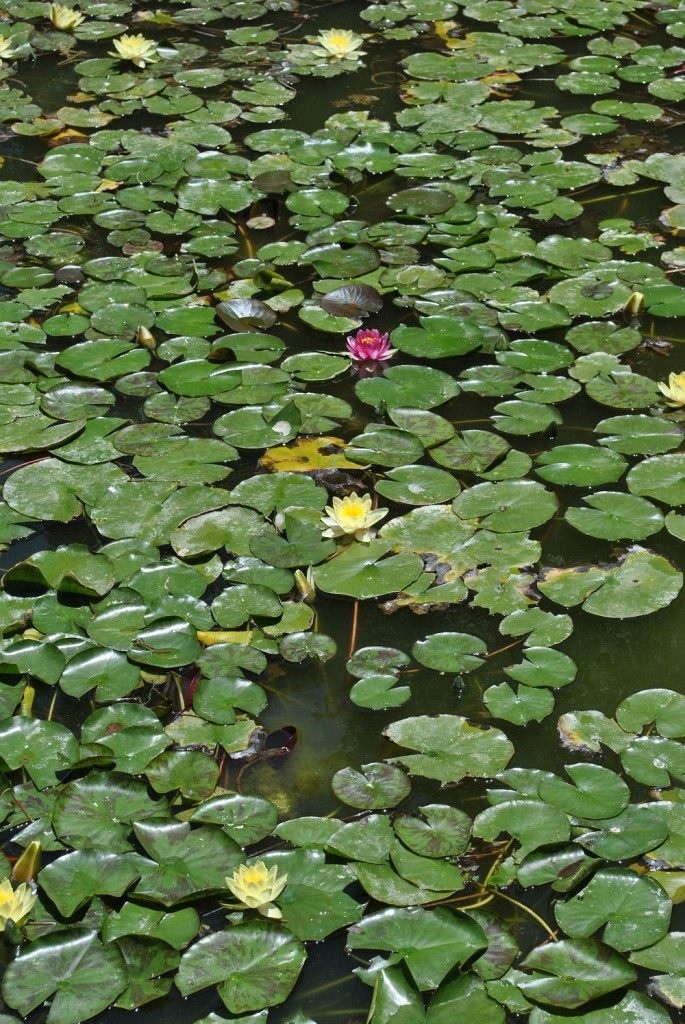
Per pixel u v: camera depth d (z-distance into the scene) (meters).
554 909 2.28
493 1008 2.07
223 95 5.92
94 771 2.51
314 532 3.19
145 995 2.10
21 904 2.20
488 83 5.98
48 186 5.07
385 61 6.27
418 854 2.35
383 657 2.85
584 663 2.88
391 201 4.91
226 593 3.00
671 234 4.71
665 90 5.86
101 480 3.41
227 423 3.64
